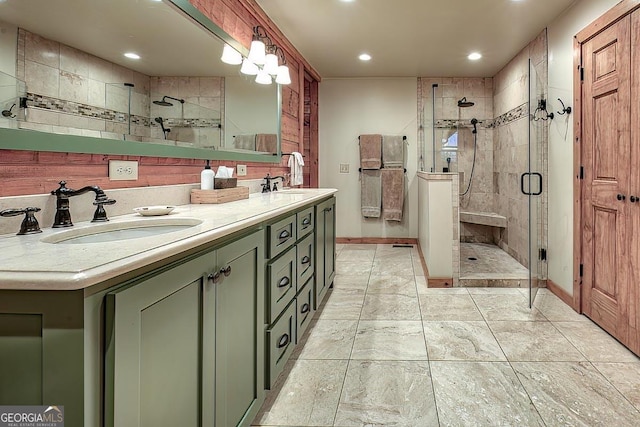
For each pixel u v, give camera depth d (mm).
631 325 2330
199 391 1130
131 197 1780
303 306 2391
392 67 5133
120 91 1722
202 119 2438
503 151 5098
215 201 2209
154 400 918
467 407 1802
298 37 3979
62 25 1416
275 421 1721
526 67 4230
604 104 2631
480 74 5461
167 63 2062
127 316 823
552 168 3549
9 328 756
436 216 3666
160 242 1019
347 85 5785
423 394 1913
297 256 2232
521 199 4367
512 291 3568
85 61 1523
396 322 2840
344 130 5824
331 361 2262
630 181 2328
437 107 5625
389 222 5832
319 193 3010
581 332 2631
